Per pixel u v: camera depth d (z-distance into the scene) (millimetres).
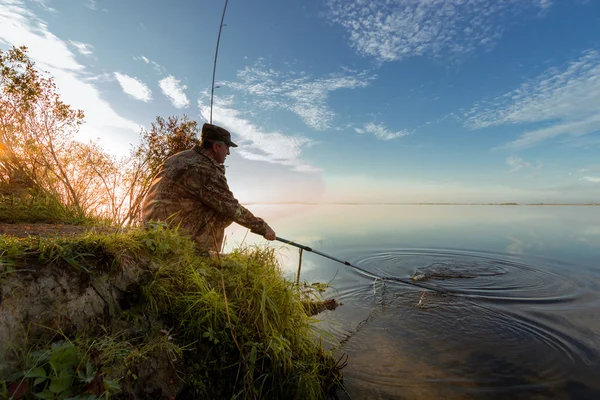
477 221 22500
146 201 3088
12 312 1434
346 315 4652
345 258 8664
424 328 4227
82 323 1673
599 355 3498
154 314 2006
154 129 6152
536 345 3750
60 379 1327
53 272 1684
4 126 4695
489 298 5406
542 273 7137
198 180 2990
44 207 4141
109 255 1982
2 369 1283
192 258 2529
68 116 5402
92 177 5766
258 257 2947
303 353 2652
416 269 7551
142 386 1695
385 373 3164
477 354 3549
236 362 2123
